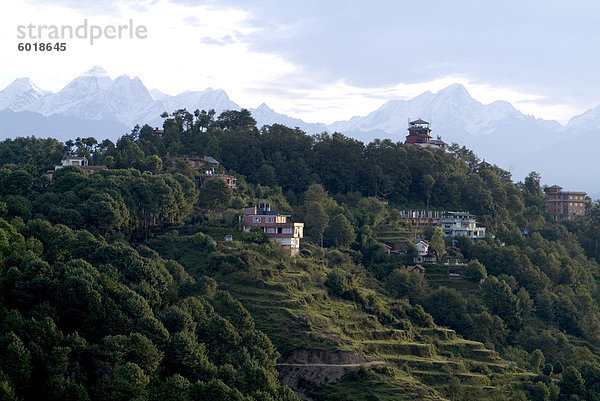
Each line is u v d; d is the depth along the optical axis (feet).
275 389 456.86
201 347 464.65
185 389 417.08
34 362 398.62
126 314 462.60
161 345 447.42
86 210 651.25
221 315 543.80
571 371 624.59
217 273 646.74
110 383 402.11
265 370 468.34
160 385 428.97
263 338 514.68
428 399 545.85
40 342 406.00
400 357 606.55
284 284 640.99
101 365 413.39
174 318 482.28
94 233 641.81
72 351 413.59
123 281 513.45
